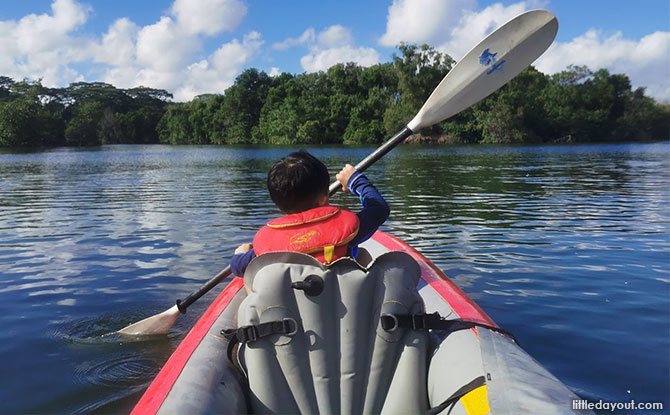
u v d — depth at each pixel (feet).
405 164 52.60
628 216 19.79
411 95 156.25
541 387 4.14
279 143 184.34
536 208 21.93
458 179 35.50
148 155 95.20
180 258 13.93
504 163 53.31
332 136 177.47
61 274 12.58
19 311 10.20
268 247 4.84
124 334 9.09
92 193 29.22
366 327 4.52
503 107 147.95
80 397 6.95
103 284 11.80
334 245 4.74
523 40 8.30
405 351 4.54
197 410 4.20
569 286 11.25
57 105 269.64
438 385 4.74
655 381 7.09
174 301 10.71
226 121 216.13
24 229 18.19
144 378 7.51
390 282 4.56
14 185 34.58
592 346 8.25
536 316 9.57
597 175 37.99
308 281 4.41
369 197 5.57
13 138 191.72
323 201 5.20
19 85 260.62
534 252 14.14
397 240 10.15
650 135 168.55
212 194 28.40
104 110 276.00
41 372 7.68
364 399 4.48
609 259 13.39
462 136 153.07
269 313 4.38
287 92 200.34
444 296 6.92
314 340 4.41
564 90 162.50
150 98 337.31
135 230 17.80
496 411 4.00
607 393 6.79
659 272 12.21
